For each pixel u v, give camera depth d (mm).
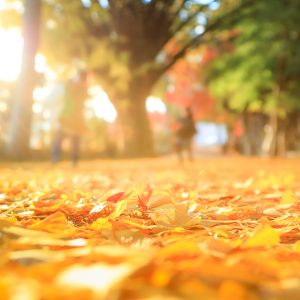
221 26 25688
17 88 17875
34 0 17656
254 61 25656
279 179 6254
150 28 25422
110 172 10852
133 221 2539
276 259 1638
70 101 12734
